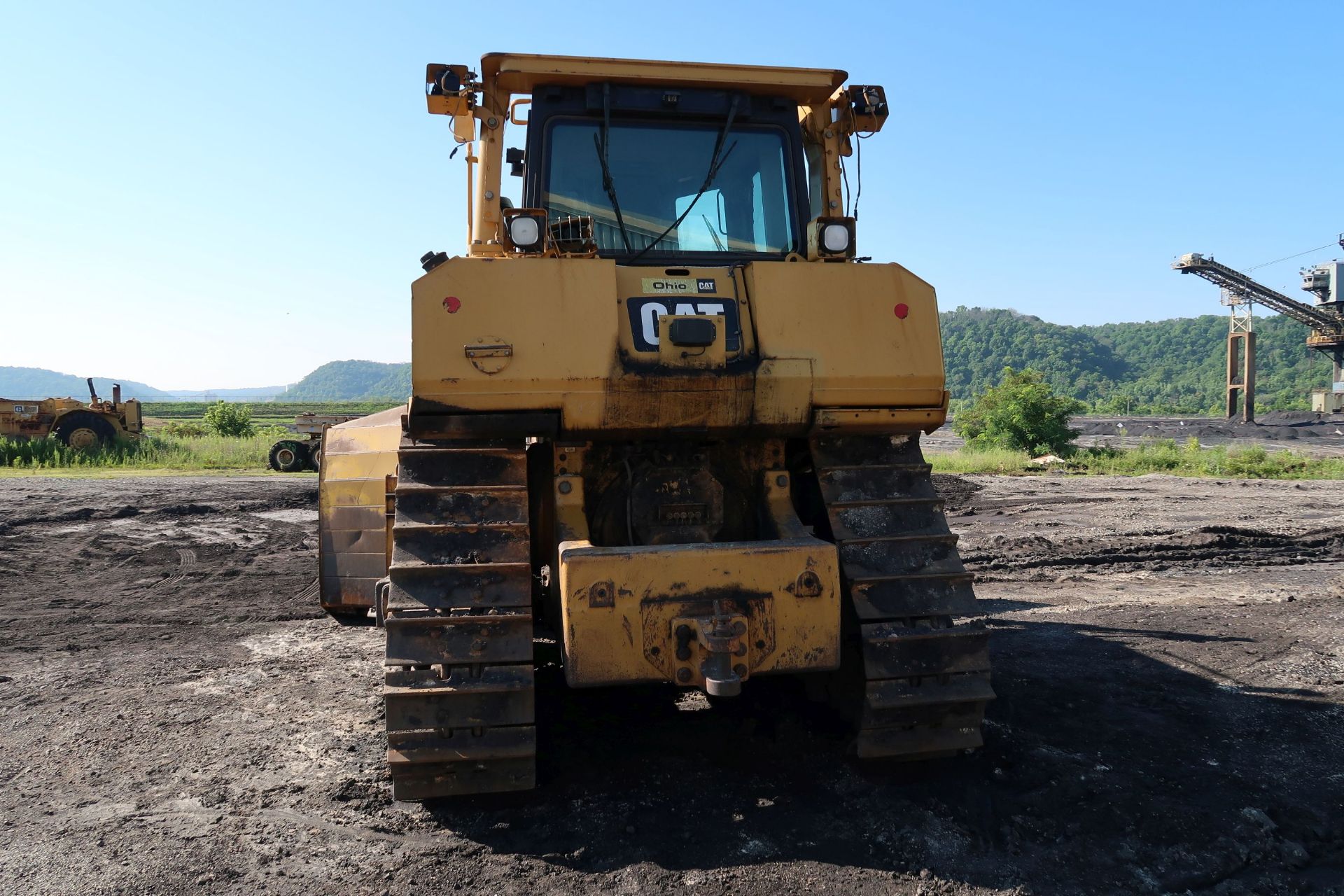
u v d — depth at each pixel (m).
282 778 4.05
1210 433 47.53
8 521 12.79
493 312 3.67
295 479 19.78
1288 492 16.33
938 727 3.91
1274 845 3.41
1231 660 5.88
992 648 6.23
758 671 3.59
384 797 3.82
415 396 3.61
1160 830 3.52
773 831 3.50
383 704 5.00
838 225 4.26
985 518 13.39
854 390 3.94
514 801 3.77
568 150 4.50
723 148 4.63
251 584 8.86
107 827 3.58
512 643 3.54
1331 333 60.75
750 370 3.81
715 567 3.57
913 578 3.87
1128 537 11.11
